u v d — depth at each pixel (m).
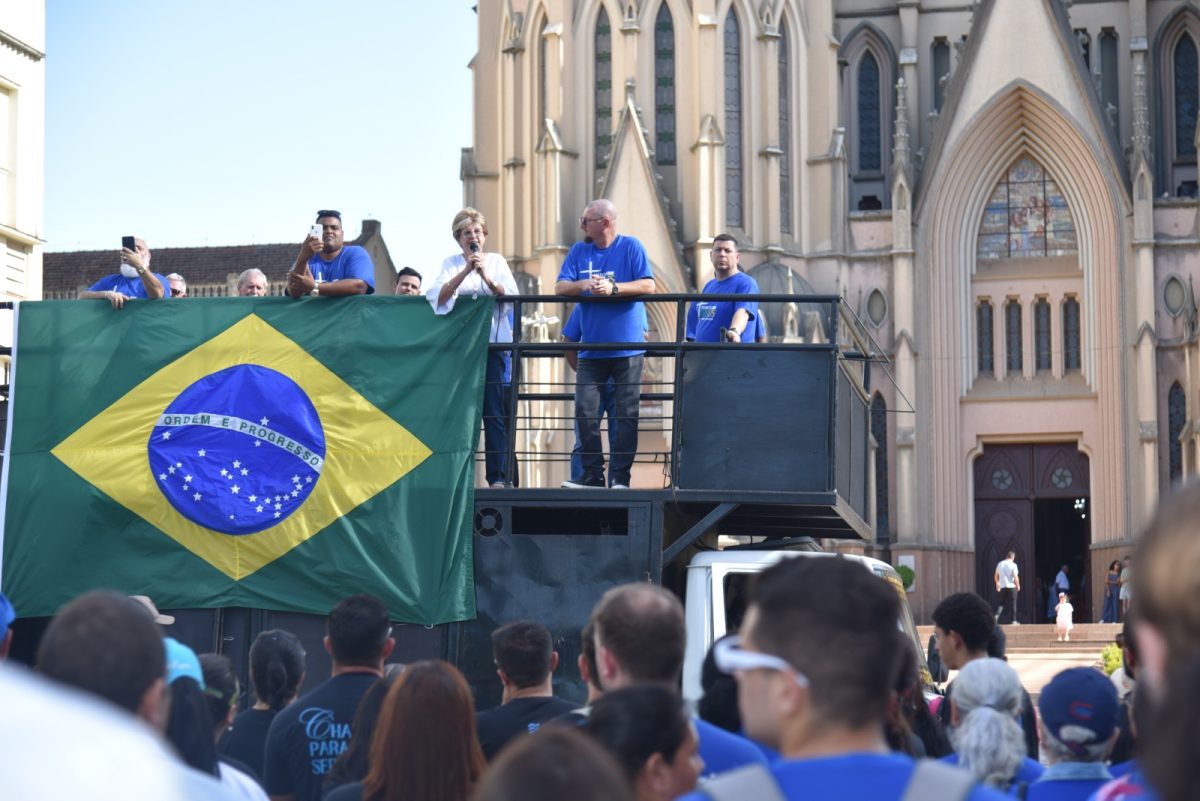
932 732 9.74
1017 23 59.72
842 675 4.49
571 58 61.41
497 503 13.27
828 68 61.59
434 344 13.64
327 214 14.88
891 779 4.36
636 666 6.84
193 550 13.44
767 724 4.64
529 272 61.56
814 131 61.47
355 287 13.78
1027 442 59.72
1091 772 6.93
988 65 59.84
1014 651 48.94
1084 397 58.81
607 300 14.19
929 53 64.12
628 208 59.28
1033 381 59.53
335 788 7.80
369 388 13.59
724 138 60.03
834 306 13.38
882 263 60.16
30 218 27.00
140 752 2.91
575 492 13.18
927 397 59.38
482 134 63.88
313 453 13.48
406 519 13.26
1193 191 61.66
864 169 64.12
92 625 4.98
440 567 13.10
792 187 61.00
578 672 12.90
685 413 13.31
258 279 17.55
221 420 13.63
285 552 13.31
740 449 13.21
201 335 13.84
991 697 8.16
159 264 73.69
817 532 16.47
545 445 56.22
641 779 5.62
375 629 8.85
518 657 8.45
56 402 13.84
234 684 8.64
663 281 58.69
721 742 7.16
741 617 12.41
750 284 16.39
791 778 4.37
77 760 2.83
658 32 61.16
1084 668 7.05
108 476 13.63
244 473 13.52
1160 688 3.41
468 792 6.94
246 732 9.61
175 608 13.36
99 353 13.89
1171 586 3.49
